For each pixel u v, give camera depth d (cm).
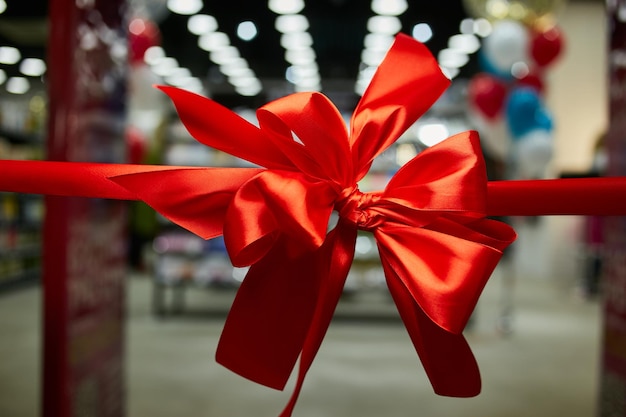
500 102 572
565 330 589
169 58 1204
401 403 353
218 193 40
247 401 351
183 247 649
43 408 163
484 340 539
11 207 838
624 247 157
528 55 562
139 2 557
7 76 795
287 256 41
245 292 41
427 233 39
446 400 359
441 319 37
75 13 172
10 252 830
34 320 602
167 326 588
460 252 38
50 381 164
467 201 37
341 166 42
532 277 1085
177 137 741
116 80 227
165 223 656
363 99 44
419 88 44
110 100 219
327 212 38
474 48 1105
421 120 751
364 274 660
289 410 37
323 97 41
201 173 40
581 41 1013
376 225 41
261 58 1208
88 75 188
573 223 1009
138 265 1045
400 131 43
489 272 37
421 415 332
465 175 38
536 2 549
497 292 873
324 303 40
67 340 166
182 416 323
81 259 184
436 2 927
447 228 43
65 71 167
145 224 996
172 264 646
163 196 39
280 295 41
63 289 164
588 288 841
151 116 887
